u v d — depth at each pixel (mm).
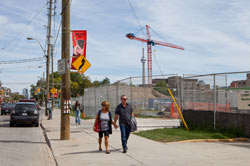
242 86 12312
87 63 12398
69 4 12172
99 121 8633
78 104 19703
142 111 25141
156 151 8672
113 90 23703
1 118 29484
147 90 26719
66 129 11688
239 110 12312
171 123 19188
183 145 9875
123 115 8609
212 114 13211
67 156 8172
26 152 9445
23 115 19328
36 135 14625
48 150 9977
